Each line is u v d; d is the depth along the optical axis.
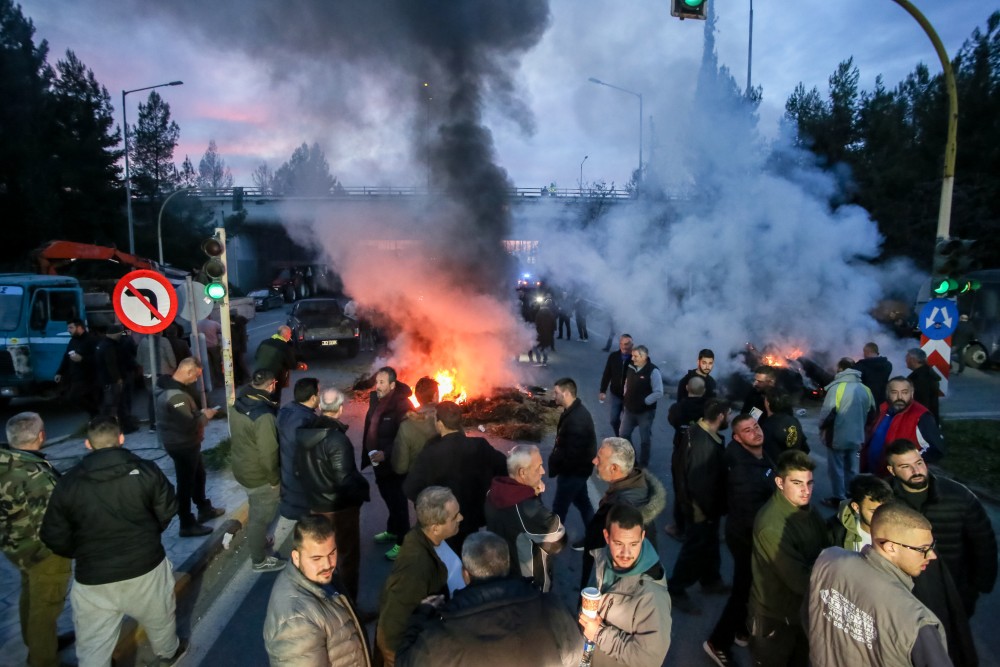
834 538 3.31
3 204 27.14
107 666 3.64
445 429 4.27
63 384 11.37
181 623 4.54
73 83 33.34
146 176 39.03
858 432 6.47
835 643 2.50
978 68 21.48
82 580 3.52
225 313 8.21
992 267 20.95
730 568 5.43
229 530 5.91
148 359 9.62
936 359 8.91
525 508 3.25
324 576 2.65
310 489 4.27
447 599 2.72
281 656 2.45
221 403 11.72
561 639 2.26
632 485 3.57
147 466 3.67
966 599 3.33
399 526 5.54
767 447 4.94
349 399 12.03
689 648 4.22
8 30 28.73
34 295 11.21
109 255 16.56
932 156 22.05
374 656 2.96
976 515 3.28
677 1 7.18
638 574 2.69
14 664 3.93
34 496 3.64
